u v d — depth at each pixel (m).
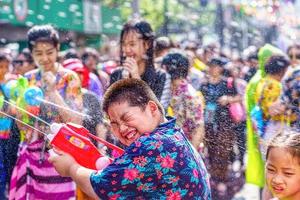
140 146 3.28
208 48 7.73
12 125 5.60
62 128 3.50
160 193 3.28
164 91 5.79
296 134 3.48
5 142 5.64
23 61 6.56
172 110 5.88
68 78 5.61
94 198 3.40
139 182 3.27
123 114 3.34
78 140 3.50
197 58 7.55
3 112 5.45
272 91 5.86
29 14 8.21
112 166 3.30
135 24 5.82
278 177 3.42
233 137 6.36
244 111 6.41
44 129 5.42
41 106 5.47
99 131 5.36
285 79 5.88
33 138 5.42
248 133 5.97
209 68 6.62
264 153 5.88
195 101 5.91
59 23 8.20
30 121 5.45
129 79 3.42
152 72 5.83
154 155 3.26
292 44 7.44
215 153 6.36
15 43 8.27
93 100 5.65
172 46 6.83
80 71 6.11
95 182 3.32
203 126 5.96
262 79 5.93
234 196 6.44
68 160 3.47
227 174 6.39
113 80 5.83
